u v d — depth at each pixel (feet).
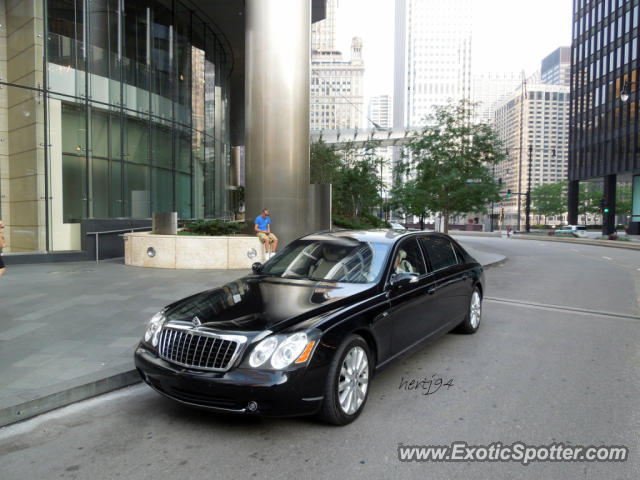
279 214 49.21
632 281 40.65
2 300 25.73
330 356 11.02
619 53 159.84
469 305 20.25
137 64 59.06
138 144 58.85
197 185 74.43
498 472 9.50
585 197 251.80
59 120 49.42
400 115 530.68
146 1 60.95
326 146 123.03
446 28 501.15
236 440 10.82
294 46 49.06
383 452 10.26
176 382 10.87
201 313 12.19
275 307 12.21
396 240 16.12
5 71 46.34
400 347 14.30
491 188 62.08
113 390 14.02
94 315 22.12
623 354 17.98
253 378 10.28
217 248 40.32
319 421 11.85
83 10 51.39
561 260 62.75
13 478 9.27
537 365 16.49
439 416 12.16
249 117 49.93
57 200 49.26
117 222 51.90
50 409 12.56
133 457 10.07
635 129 151.53
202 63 77.30
